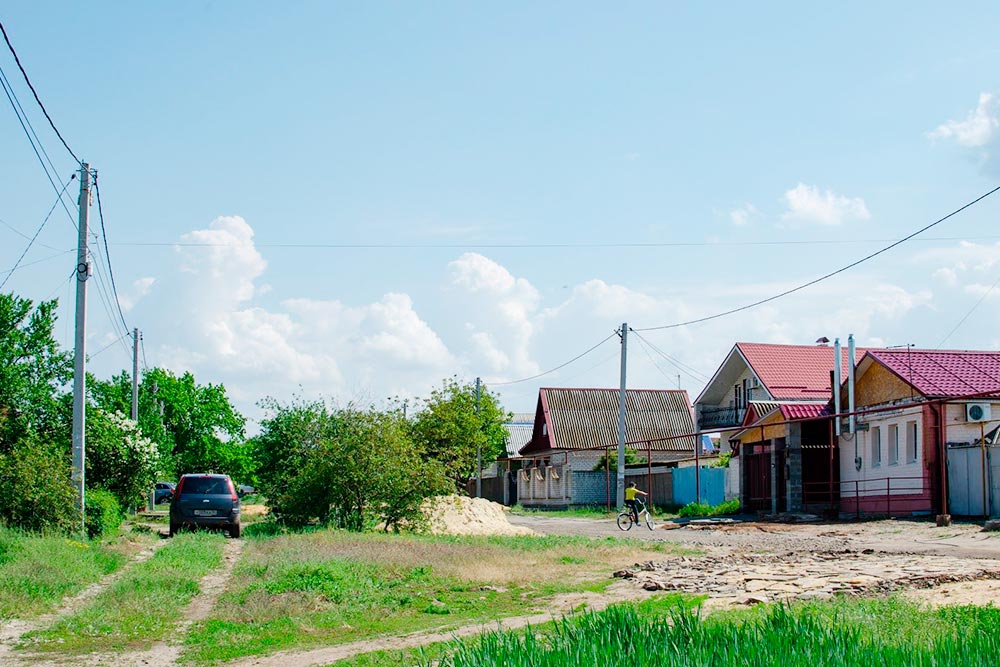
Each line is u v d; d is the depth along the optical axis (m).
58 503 22.83
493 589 15.35
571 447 59.97
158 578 16.50
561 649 7.70
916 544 23.97
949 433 31.59
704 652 7.39
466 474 50.06
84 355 24.25
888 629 9.36
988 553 20.62
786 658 7.12
